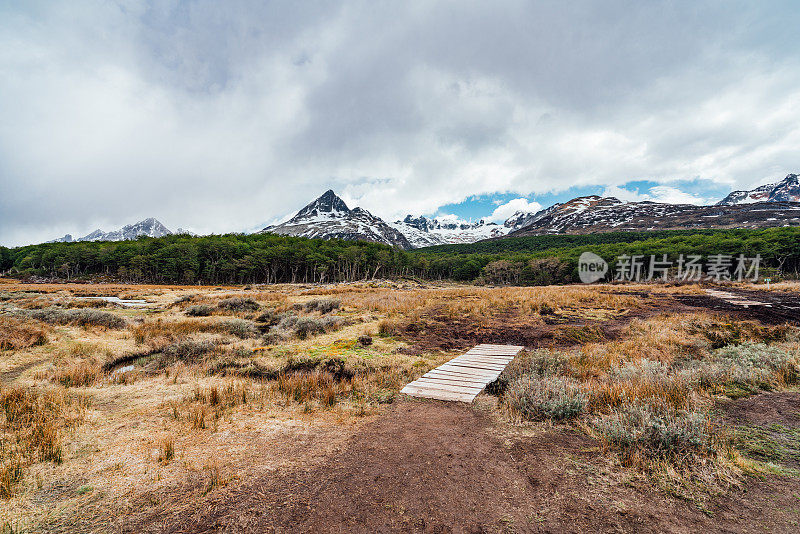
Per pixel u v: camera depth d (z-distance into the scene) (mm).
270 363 8969
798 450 4230
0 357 9211
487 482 3816
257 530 3043
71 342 11289
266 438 4996
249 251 98438
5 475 3662
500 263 93062
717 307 16062
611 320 14273
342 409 6242
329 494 3602
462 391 7004
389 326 13367
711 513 3166
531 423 5414
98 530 3021
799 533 2846
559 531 3002
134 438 4883
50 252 98000
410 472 4047
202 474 3977
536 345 11406
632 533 2941
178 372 8531
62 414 5539
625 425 4688
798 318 12984
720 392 6285
